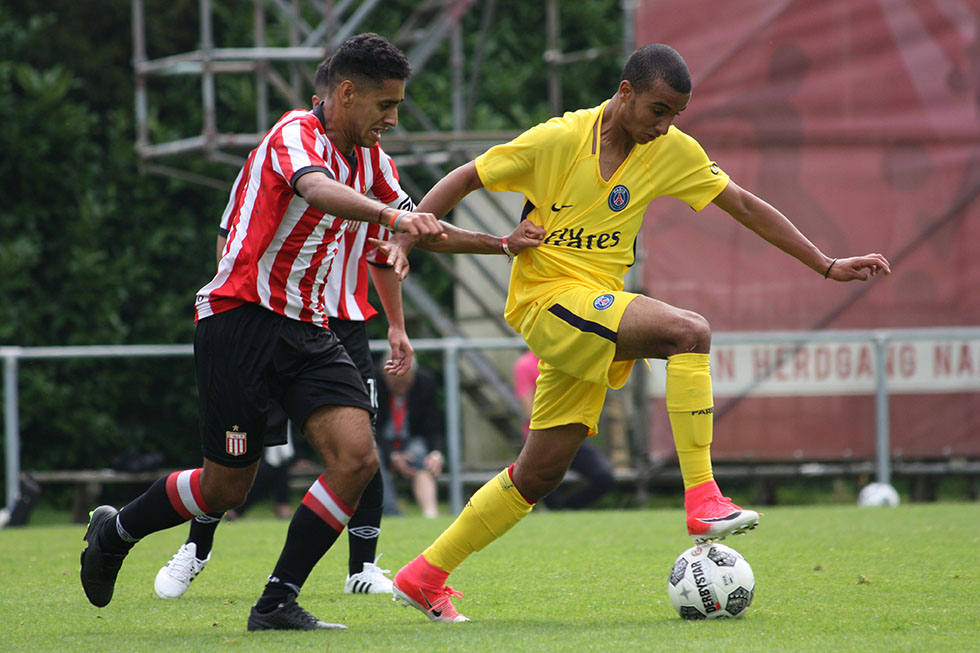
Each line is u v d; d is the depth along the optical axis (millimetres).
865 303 38062
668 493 48844
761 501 39875
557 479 14047
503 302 44656
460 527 13797
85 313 47750
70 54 49906
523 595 15719
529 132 13859
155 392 49969
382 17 52812
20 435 45750
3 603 15625
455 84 47594
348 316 17062
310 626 12836
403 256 11812
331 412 12914
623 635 12062
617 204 13891
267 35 49844
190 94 51438
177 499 13461
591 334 13227
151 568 19547
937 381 37156
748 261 37625
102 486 44938
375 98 13203
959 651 11086
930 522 25531
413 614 14477
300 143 12648
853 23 38094
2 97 46906
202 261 50750
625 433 37906
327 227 13117
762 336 35281
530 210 14188
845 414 36938
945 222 38250
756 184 38312
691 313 13086
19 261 45375
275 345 13000
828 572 17328
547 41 55219
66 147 47875
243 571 19172
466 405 40188
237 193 13531
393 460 34438
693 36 38125
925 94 38188
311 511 12773
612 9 56406
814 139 38219
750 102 38125
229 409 13023
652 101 13172
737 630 12336
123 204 49344
